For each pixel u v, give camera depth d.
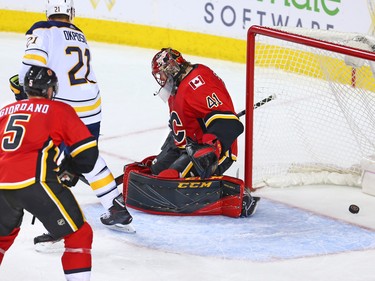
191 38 29.47
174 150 15.59
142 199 14.86
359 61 15.56
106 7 29.41
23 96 14.12
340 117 20.61
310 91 21.14
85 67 14.34
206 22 29.20
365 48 15.95
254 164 17.72
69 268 10.41
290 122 20.36
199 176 15.02
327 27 29.55
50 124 10.42
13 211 10.39
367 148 17.70
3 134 10.38
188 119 14.52
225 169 15.09
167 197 14.72
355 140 18.84
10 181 10.17
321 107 19.28
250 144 16.27
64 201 10.35
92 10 29.30
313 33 16.53
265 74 23.17
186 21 29.33
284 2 29.12
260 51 23.84
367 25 29.58
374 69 16.00
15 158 10.23
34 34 13.83
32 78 10.74
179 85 14.38
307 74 21.08
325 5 29.38
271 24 29.20
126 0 29.41
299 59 21.28
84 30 29.44
